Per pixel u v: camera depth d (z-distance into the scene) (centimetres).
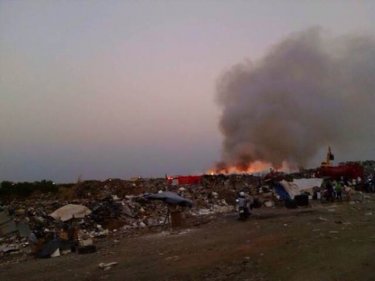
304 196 2866
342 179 4172
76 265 1401
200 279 1040
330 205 2798
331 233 1519
